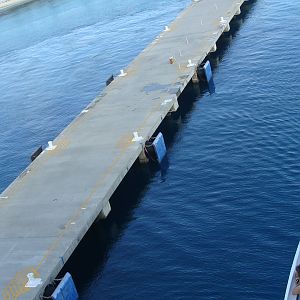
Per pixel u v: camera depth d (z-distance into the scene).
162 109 38.53
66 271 26.78
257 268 24.45
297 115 37.66
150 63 48.69
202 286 24.14
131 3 87.50
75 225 27.17
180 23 60.53
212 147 36.00
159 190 32.28
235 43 55.62
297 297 18.53
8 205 30.09
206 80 46.38
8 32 86.69
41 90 55.53
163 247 27.28
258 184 30.77
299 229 26.36
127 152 33.34
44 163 34.03
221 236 27.11
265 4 67.75
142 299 24.19
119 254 27.42
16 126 47.62
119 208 31.08
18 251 25.89
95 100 42.59
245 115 39.41
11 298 23.02
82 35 74.31
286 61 47.81
